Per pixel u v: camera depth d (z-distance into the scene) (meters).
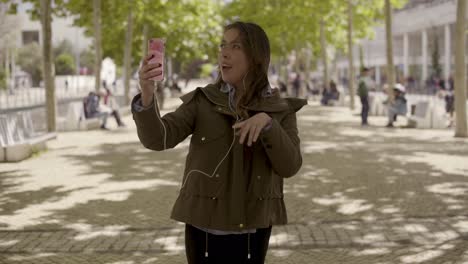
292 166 2.71
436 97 45.84
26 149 13.51
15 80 68.19
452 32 63.84
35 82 83.06
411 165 11.84
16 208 8.37
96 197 9.05
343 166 11.76
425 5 63.44
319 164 12.04
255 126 2.53
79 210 8.19
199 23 39.38
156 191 9.49
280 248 6.29
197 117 2.79
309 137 17.66
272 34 42.06
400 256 5.95
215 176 2.77
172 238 6.70
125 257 6.04
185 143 16.36
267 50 2.78
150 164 12.41
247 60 2.74
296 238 6.62
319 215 7.72
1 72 56.25
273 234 6.80
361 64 74.44
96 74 25.08
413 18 67.00
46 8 17.48
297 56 49.59
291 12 39.03
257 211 2.79
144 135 2.59
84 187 9.89
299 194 9.09
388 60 24.91
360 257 5.94
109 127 22.50
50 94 17.69
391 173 10.91
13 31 63.53
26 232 7.02
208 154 2.78
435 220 7.34
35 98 47.75
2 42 62.97
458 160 12.50
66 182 10.38
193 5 34.28
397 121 24.23
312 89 48.62
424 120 20.81
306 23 40.06
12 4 21.31
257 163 2.79
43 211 8.15
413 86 60.91
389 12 24.77
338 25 37.12
